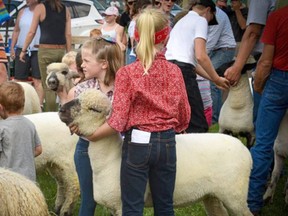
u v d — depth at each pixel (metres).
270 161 5.34
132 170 3.81
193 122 6.34
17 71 10.74
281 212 6.05
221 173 4.37
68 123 3.85
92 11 16.06
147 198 4.19
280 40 5.08
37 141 4.68
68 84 6.27
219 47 9.44
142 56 3.81
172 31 6.45
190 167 4.26
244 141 8.71
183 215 5.94
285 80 5.13
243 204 4.52
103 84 4.23
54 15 9.96
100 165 4.03
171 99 3.86
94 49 4.14
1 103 4.48
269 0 5.74
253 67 6.80
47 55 10.02
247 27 5.91
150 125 3.79
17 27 10.94
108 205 4.12
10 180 2.40
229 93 6.99
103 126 3.81
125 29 10.68
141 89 3.77
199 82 7.98
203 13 6.64
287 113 5.77
